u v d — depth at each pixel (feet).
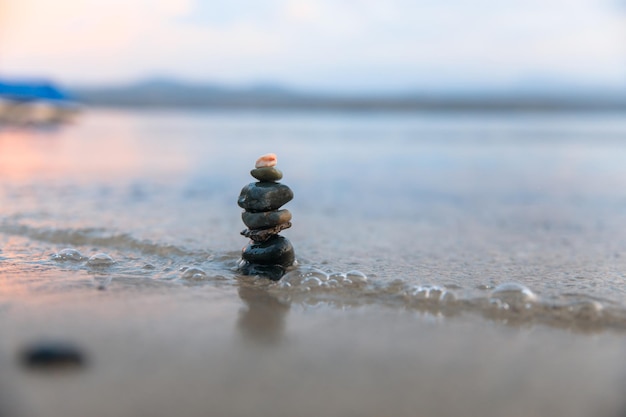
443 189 5.85
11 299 2.48
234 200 4.82
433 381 1.99
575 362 2.10
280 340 2.21
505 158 9.27
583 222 4.19
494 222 4.19
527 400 1.92
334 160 8.90
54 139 12.19
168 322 2.32
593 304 2.48
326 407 1.87
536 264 3.10
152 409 1.84
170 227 3.75
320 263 3.06
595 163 8.41
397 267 3.01
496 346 2.19
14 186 5.21
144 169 7.03
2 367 2.02
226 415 1.81
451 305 2.52
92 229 3.57
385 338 2.23
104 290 2.61
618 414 1.87
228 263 3.02
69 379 1.96
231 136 14.30
